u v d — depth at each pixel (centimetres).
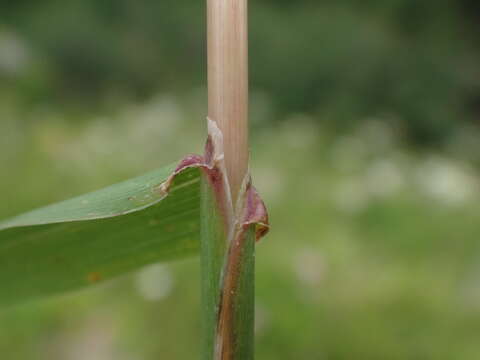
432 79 114
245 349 7
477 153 94
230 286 7
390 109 111
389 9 132
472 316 35
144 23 113
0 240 10
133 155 57
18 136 56
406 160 68
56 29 102
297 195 54
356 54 112
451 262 44
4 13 107
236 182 7
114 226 9
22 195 49
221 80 7
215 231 7
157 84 106
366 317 34
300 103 110
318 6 129
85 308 35
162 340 34
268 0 131
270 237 45
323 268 35
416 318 34
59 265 10
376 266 42
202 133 66
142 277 36
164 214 9
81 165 54
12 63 87
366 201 52
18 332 33
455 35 133
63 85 98
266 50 113
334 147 72
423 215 52
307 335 33
